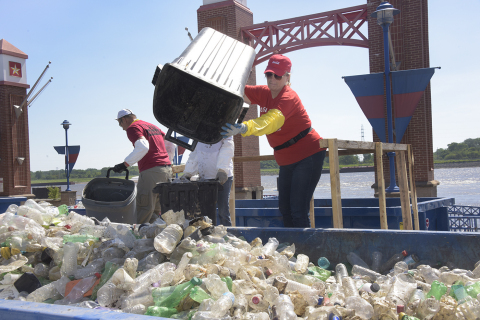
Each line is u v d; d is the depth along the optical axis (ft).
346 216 16.72
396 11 31.30
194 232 9.38
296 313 7.04
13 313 4.98
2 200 31.65
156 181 17.01
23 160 50.98
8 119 50.08
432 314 6.62
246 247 10.13
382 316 6.73
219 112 9.85
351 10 44.73
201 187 12.85
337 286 8.43
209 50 10.16
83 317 4.50
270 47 48.29
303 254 10.86
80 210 21.39
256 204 25.20
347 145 11.98
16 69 50.65
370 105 31.32
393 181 32.68
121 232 10.30
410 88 30.30
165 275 7.77
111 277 7.71
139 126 16.96
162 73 9.11
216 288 6.88
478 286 7.23
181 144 10.34
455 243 9.40
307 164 12.59
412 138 41.63
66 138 56.95
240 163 51.62
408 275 8.48
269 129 10.68
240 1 52.65
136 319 4.32
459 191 156.87
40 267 9.23
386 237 10.13
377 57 42.52
